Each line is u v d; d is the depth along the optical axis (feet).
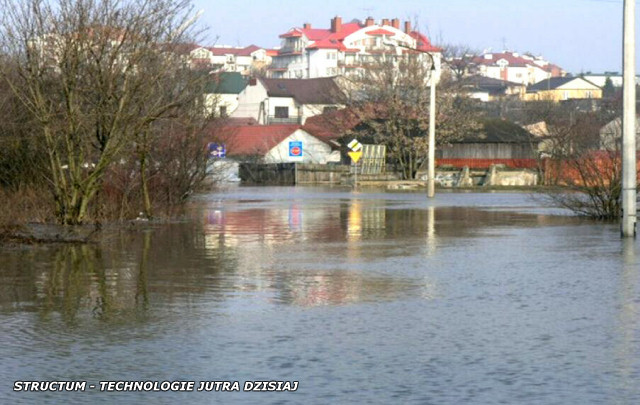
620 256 82.99
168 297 59.36
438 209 160.35
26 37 98.63
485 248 90.99
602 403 34.24
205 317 52.11
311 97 563.07
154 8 101.04
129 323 50.29
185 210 141.59
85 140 102.17
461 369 39.58
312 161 400.26
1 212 95.71
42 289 62.69
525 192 249.75
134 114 100.12
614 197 132.77
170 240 99.14
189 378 38.24
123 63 99.25
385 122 353.72
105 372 39.29
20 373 39.22
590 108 506.89
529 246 92.79
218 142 147.84
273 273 71.46
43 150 105.91
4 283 65.46
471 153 367.04
